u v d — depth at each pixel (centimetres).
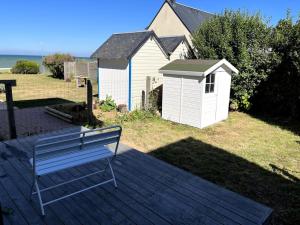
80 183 361
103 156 340
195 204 320
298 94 846
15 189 340
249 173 484
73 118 786
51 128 709
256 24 946
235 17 984
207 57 1020
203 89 744
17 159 431
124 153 468
